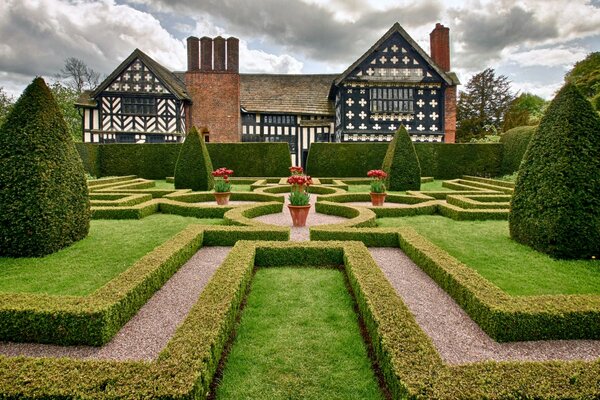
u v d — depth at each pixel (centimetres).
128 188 1224
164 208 894
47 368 215
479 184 1395
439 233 671
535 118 2862
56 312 298
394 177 1342
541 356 288
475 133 3869
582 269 478
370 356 287
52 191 537
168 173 1908
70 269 470
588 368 217
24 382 202
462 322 345
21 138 523
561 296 340
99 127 2094
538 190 555
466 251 559
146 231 679
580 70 2391
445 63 2462
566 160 521
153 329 329
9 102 3177
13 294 331
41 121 541
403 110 2158
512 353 292
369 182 1595
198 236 577
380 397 239
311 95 2728
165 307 375
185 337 251
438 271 437
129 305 345
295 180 723
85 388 198
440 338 315
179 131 2172
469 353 292
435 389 198
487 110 3962
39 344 301
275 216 848
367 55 2098
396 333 260
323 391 246
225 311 294
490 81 3956
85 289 407
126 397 193
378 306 307
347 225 646
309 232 629
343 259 500
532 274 462
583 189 512
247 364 276
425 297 402
